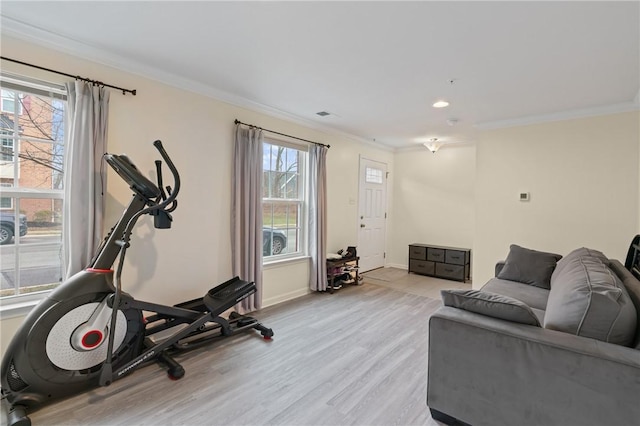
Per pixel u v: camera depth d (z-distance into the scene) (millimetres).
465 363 1672
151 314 2721
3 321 2059
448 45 2188
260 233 3539
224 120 3266
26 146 2211
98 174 2332
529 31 1986
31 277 2240
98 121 2326
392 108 3615
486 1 1697
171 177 2865
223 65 2584
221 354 2557
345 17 1886
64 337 1884
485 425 1619
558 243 3699
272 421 1787
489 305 1712
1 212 2131
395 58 2402
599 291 1506
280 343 2771
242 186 3406
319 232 4297
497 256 4094
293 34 2098
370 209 5695
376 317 3438
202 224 3105
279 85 2990
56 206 2332
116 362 2090
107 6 1823
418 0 1705
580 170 3562
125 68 2529
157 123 2744
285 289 4035
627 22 1859
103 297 2045
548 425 1449
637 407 1264
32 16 1934
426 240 5875
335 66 2566
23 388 1789
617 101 3246
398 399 1993
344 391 2072
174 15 1905
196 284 3070
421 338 2904
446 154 5637
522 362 1509
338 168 4891
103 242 2238
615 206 3381
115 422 1764
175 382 2152
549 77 2684
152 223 2748
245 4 1782
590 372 1350
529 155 3875
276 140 3842
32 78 2121
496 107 3512
